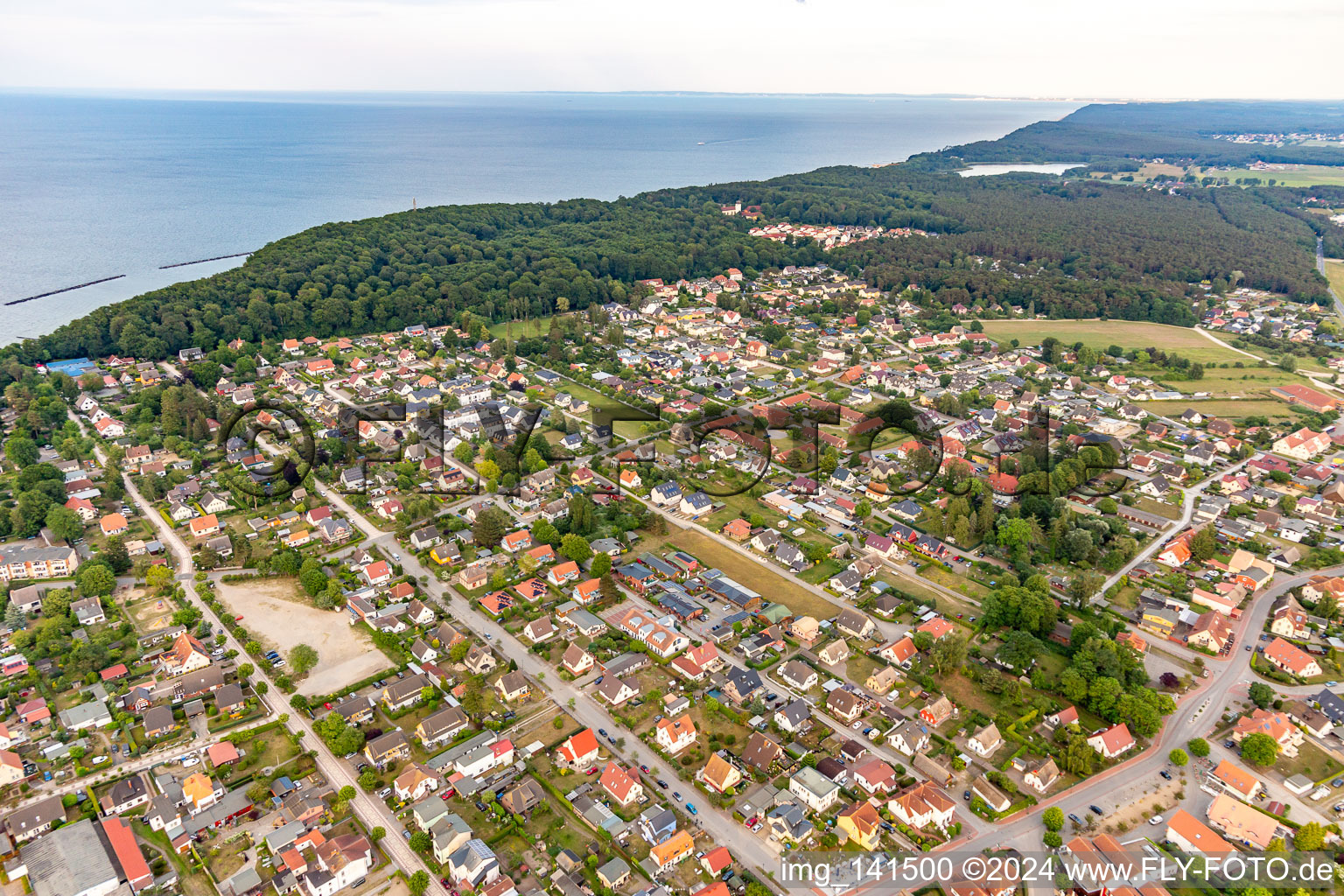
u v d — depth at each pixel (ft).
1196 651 604.90
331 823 442.91
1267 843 433.48
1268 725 507.71
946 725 525.75
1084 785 479.82
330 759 488.44
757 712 532.32
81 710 510.99
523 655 588.50
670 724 502.79
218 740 499.92
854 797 469.16
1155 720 511.40
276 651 583.99
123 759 483.92
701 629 619.67
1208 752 503.20
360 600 637.71
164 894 398.21
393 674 563.89
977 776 483.92
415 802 456.86
